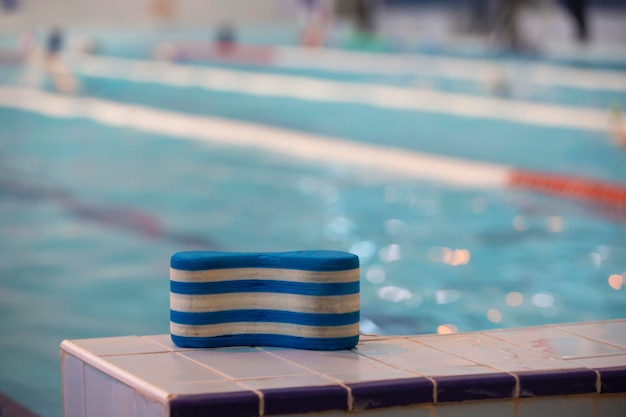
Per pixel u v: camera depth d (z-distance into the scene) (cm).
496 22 1488
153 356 168
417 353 173
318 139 911
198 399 143
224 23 1712
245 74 1393
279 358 168
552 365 165
